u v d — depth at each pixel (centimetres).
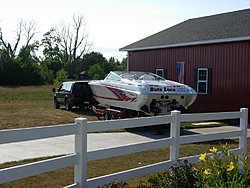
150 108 1184
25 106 2066
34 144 941
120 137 1090
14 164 707
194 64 1686
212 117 659
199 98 1672
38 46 7169
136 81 1243
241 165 685
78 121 450
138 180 591
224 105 1561
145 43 1988
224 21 1870
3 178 366
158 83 1222
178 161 545
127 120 513
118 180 497
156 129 1273
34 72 4538
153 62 1912
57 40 7106
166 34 2033
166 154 836
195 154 840
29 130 391
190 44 1675
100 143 977
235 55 1512
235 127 1351
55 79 5759
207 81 1627
